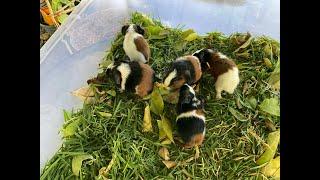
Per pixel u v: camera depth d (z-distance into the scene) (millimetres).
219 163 485
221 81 502
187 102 477
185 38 561
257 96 520
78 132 500
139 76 497
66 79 538
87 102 523
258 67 537
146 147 490
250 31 578
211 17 588
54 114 519
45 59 535
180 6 595
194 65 496
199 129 471
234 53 548
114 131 499
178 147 489
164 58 545
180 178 477
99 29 571
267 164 486
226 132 495
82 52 554
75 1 592
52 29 572
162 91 508
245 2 592
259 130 502
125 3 590
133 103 512
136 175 476
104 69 544
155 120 504
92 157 481
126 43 529
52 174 479
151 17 590
